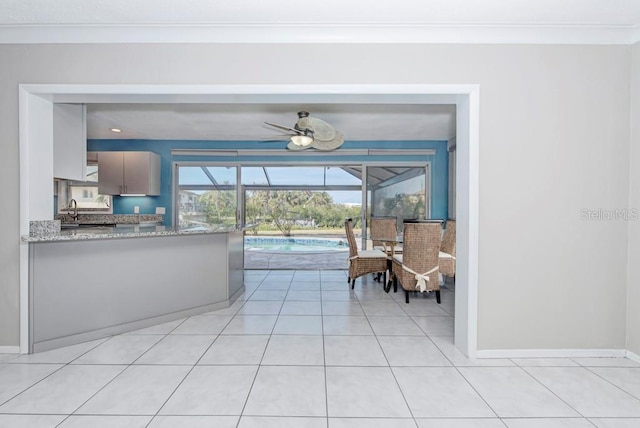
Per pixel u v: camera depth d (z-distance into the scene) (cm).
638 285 219
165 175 536
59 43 223
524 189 223
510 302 224
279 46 226
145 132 490
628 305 225
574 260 225
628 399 176
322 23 217
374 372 204
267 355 227
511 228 223
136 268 274
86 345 242
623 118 223
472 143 222
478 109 222
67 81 223
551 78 223
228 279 344
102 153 495
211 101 246
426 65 224
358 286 439
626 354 225
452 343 249
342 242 577
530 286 225
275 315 315
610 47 223
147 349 235
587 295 225
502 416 162
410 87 224
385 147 543
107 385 187
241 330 274
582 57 223
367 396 178
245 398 175
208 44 226
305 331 272
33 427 151
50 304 234
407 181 557
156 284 287
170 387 185
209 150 536
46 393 178
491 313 224
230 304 348
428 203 545
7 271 226
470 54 224
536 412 165
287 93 226
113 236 255
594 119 223
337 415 162
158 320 288
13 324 227
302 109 382
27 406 167
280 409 166
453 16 208
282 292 405
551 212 224
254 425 154
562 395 180
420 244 348
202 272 321
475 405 171
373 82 226
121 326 265
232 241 360
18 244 226
